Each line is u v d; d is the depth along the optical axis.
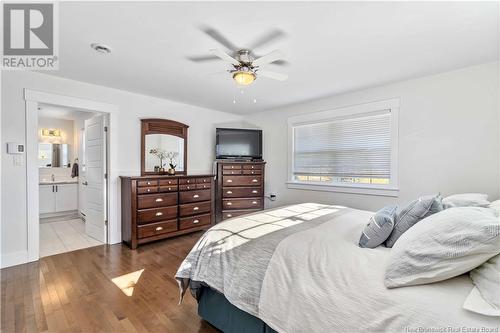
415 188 2.99
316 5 1.59
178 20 1.77
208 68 2.67
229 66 2.61
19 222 2.75
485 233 0.89
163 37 2.01
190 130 4.45
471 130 2.61
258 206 4.50
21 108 2.73
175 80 3.08
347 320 1.01
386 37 2.00
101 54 2.34
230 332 1.59
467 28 1.87
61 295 2.12
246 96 3.79
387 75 2.87
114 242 3.52
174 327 1.74
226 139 4.56
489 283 0.86
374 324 0.94
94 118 3.75
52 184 5.04
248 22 1.79
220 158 4.54
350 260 1.26
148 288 2.25
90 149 3.86
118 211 3.57
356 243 1.51
